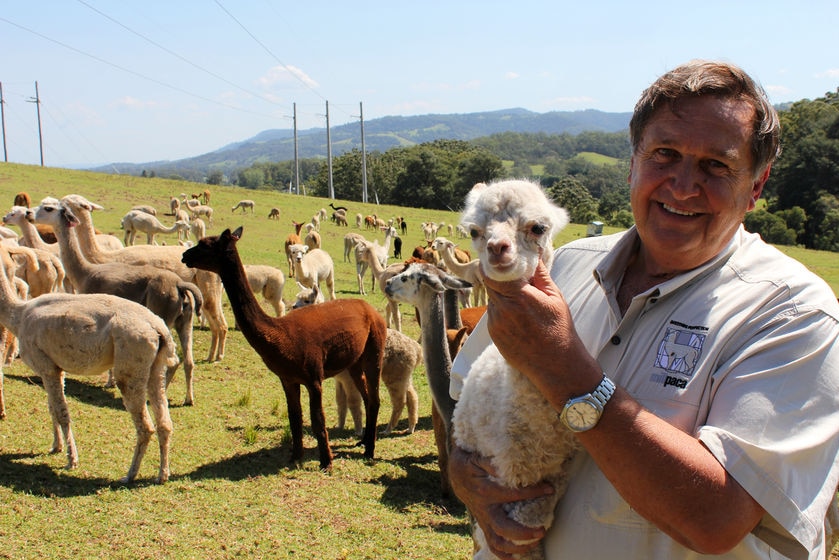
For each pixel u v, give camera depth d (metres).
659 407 1.89
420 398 10.59
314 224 39.38
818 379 1.69
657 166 1.99
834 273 35.91
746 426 1.67
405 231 44.03
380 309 18.12
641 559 1.92
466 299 16.80
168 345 6.66
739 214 1.97
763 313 1.83
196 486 6.57
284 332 7.09
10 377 9.19
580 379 1.75
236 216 41.09
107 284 9.59
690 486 1.62
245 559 5.26
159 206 39.75
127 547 5.25
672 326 1.96
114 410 8.53
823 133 70.19
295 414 7.41
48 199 9.85
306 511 6.24
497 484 2.25
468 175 97.62
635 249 2.21
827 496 1.66
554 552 2.17
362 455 7.89
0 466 6.43
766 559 1.81
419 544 5.73
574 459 2.19
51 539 5.23
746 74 1.96
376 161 109.19
